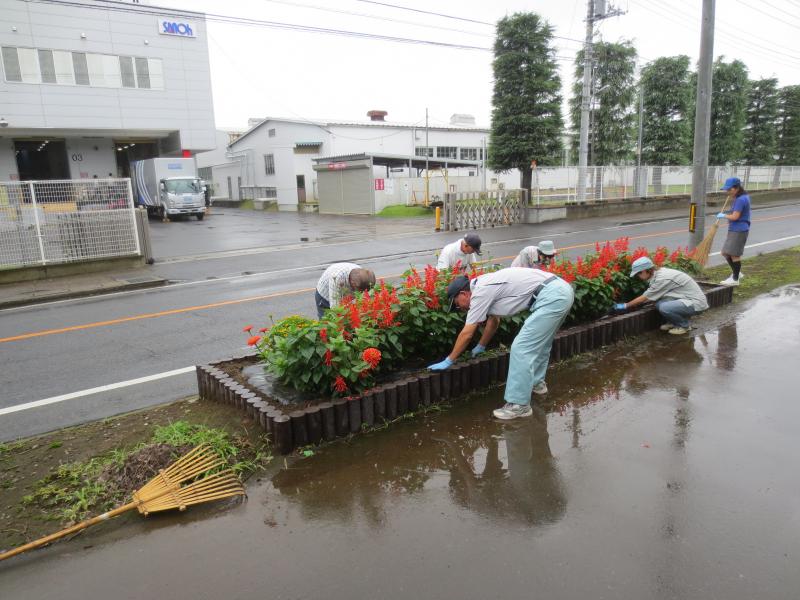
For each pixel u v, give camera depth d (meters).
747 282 9.02
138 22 29.11
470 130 40.94
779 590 2.44
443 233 20.02
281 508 3.21
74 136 30.52
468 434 4.07
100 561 2.78
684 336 6.30
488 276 4.34
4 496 3.37
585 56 22.64
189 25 30.61
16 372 6.06
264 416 3.91
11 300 10.15
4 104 26.30
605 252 6.78
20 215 12.28
